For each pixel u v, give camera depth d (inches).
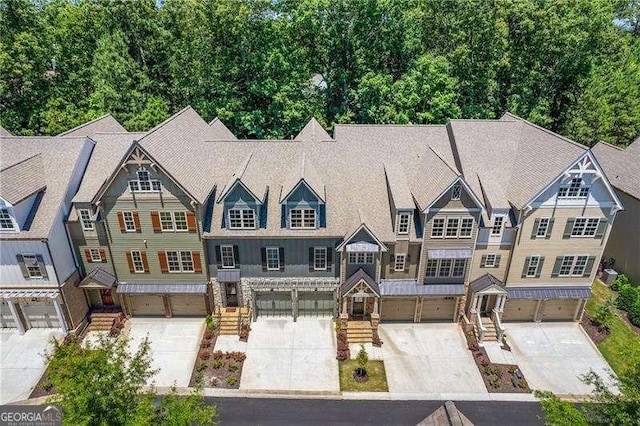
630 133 2166.6
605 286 1658.5
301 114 1982.0
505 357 1328.7
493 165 1449.3
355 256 1362.0
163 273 1397.6
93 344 1328.7
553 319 1486.2
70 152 1389.0
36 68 2033.7
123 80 2038.6
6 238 1247.5
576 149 1267.2
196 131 1539.1
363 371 1248.8
